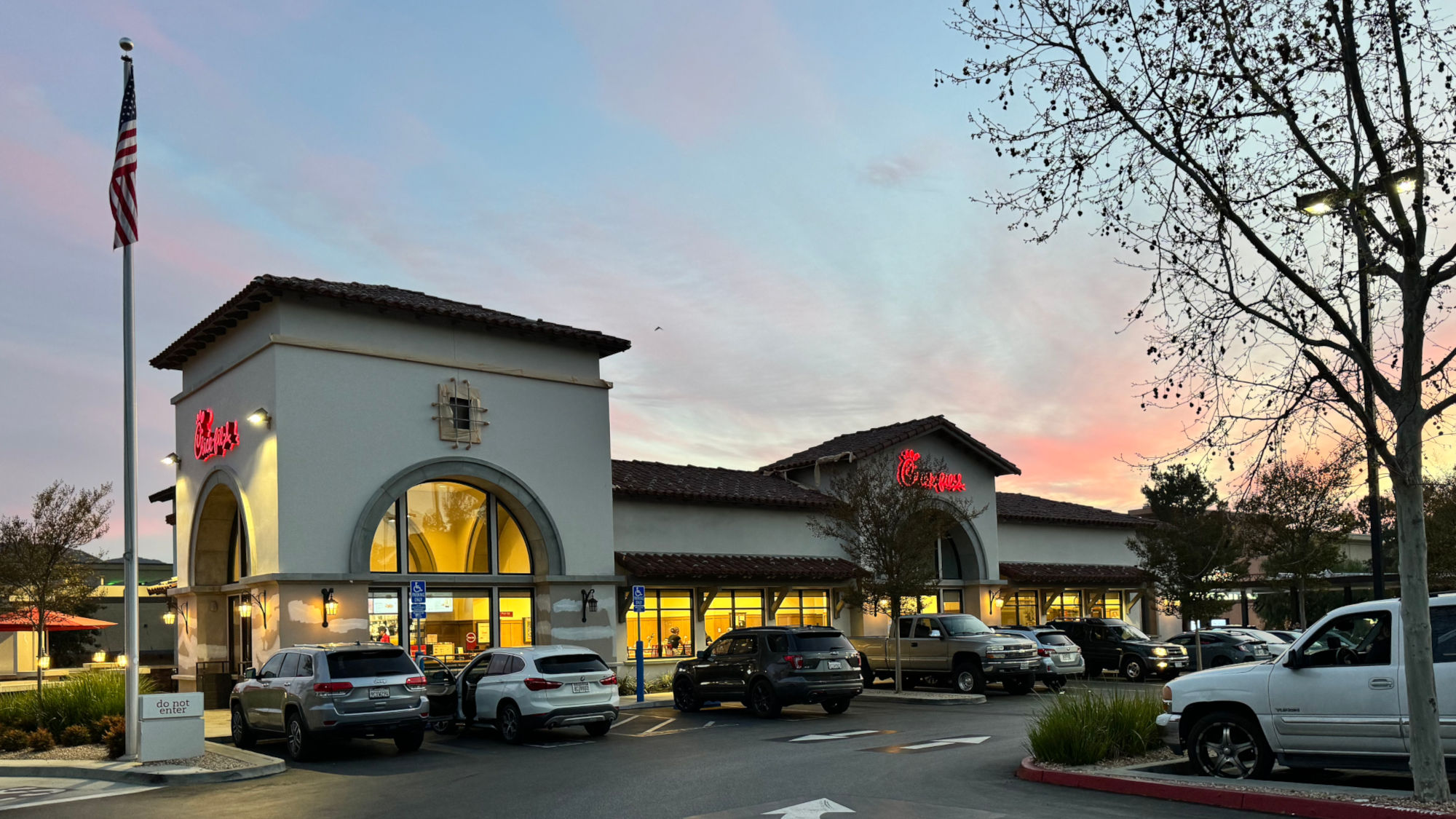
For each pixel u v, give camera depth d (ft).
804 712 78.64
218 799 43.91
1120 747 46.24
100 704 62.49
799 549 111.14
